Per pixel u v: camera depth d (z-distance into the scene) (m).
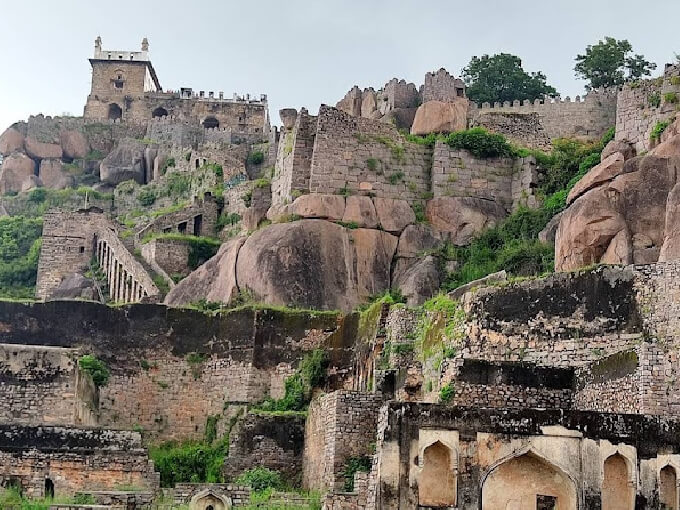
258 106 123.69
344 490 51.69
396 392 55.41
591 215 59.59
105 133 114.38
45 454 52.16
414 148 75.06
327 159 73.50
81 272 83.44
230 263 70.00
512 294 54.47
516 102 87.62
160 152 105.06
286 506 50.09
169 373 64.75
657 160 60.06
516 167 75.25
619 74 98.44
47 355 57.84
